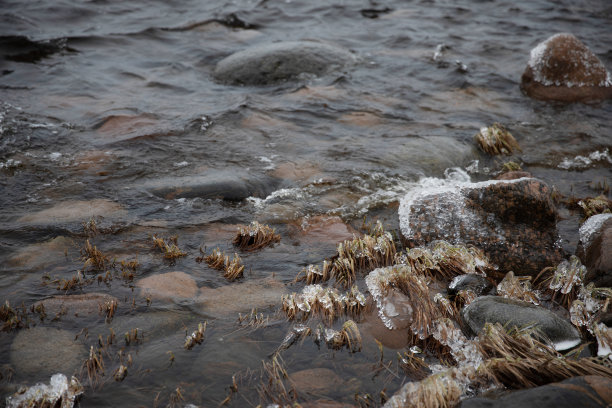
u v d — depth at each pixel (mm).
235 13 12516
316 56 9758
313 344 3789
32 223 5195
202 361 3574
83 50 10125
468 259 4668
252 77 9227
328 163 6691
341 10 13070
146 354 3623
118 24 11562
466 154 7004
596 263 4457
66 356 3574
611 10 12969
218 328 3910
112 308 4020
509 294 4359
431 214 4996
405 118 7996
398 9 13242
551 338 3758
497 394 3242
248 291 4391
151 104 8180
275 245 5121
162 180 6129
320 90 8852
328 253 5016
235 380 3424
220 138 7223
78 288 4305
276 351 3699
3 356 3535
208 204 5762
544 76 8836
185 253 4891
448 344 3803
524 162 6887
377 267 4777
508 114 8211
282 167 6562
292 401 3264
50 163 6375
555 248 4828
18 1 12102
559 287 4477
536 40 11141
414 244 4918
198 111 7973
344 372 3527
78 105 8008
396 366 3602
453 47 10812
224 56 10273
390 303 4230
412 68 9820
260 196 5992
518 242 4824
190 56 10250
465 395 3334
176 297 4258
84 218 5359
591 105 8523
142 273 4566
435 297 4270
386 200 5969
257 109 8109
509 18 12523
